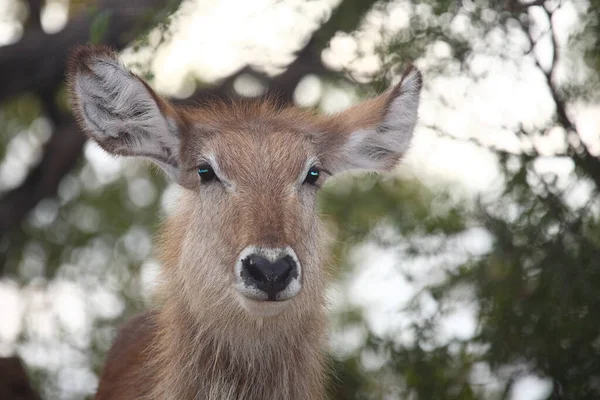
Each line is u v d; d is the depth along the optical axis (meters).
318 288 9.37
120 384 10.48
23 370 13.39
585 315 11.41
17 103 18.00
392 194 15.89
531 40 11.53
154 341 9.95
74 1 16.23
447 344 12.06
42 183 16.84
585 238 11.46
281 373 9.27
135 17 13.70
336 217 15.67
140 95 9.36
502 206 11.94
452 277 12.26
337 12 13.09
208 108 10.34
